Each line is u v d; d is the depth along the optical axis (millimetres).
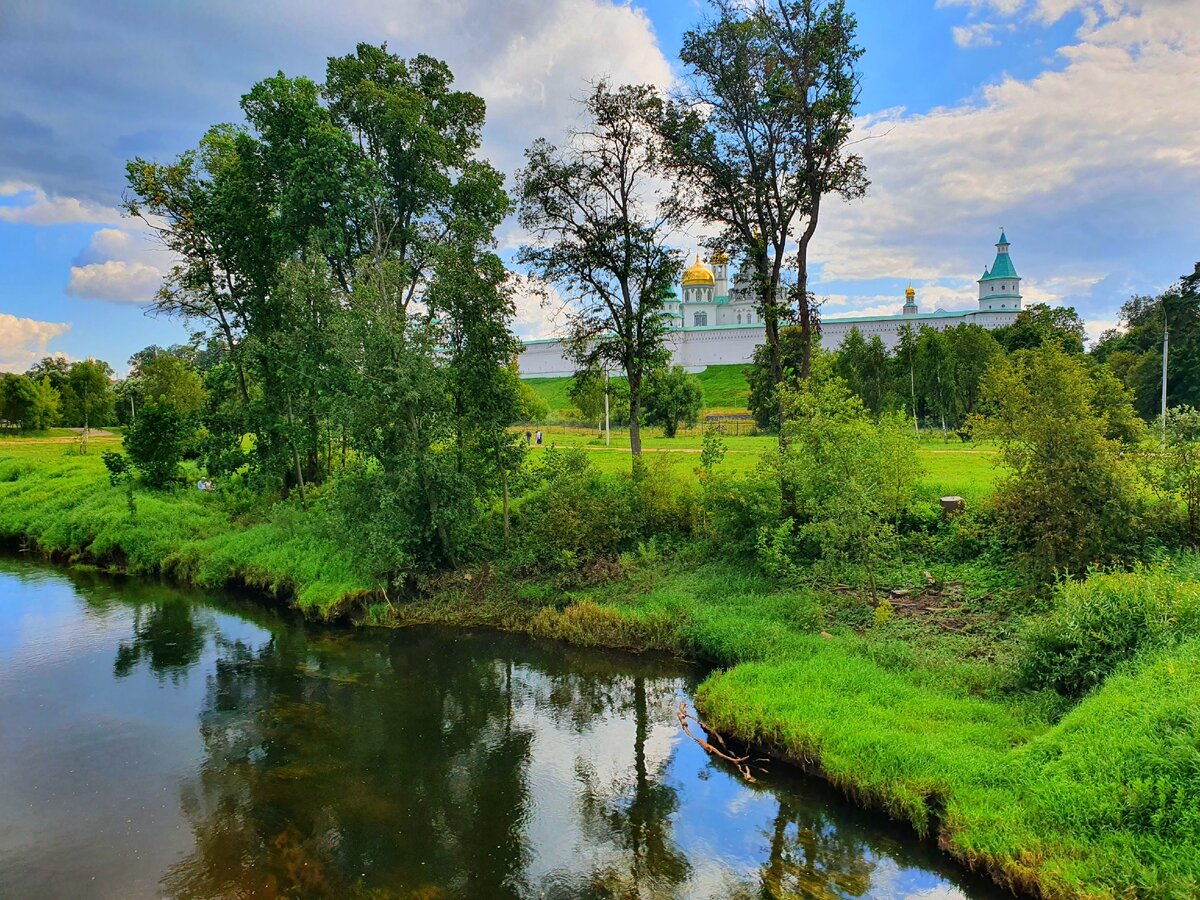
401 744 11297
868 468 14055
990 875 7203
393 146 24516
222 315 28953
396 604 18266
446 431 19219
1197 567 11586
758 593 15727
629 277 20766
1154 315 55188
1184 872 6176
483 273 19703
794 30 16484
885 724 9680
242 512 27672
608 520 18625
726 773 9922
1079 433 12750
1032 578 13086
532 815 9156
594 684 13555
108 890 7766
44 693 13539
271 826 9000
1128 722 7773
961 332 52312
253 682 14047
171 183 26984
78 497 29391
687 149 17453
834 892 7363
